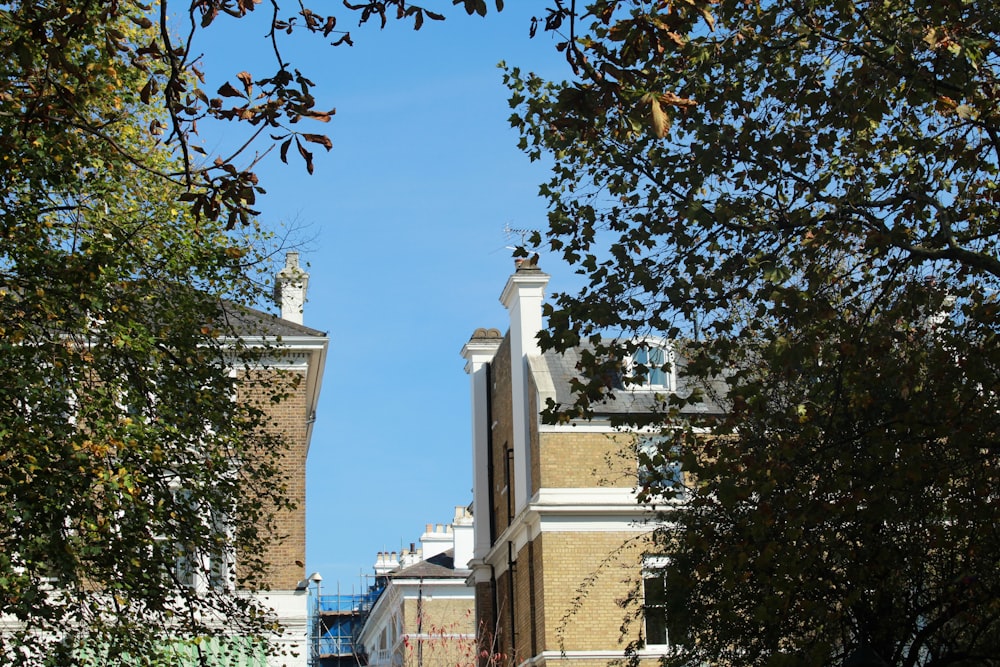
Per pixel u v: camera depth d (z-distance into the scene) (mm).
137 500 16188
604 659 32844
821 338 14125
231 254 18484
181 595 17812
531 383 36406
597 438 34812
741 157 13633
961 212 14203
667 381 35156
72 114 12586
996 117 13414
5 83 13828
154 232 18312
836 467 14500
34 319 15969
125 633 16453
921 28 12883
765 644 19375
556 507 33844
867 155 14359
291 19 9125
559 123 10648
